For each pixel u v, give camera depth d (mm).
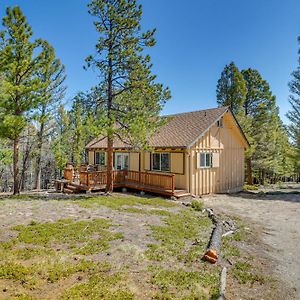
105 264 5109
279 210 12555
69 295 3951
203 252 6094
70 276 4602
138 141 13727
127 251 5816
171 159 17094
